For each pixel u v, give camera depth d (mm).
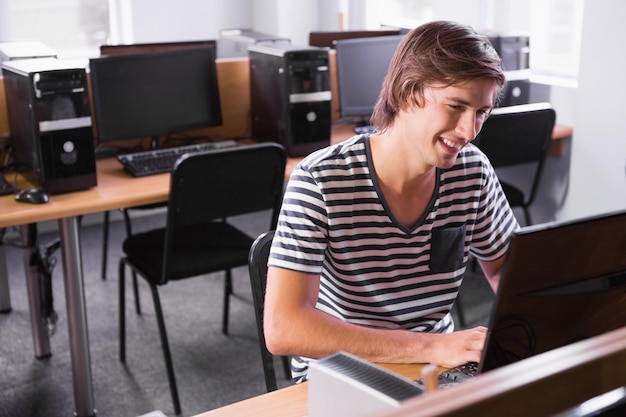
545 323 1146
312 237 1354
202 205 2477
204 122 3127
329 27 4949
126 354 2891
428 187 1417
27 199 2404
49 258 2805
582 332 1188
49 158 2455
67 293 2455
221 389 2666
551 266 1103
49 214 2346
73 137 2477
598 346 698
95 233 4164
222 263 2615
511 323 1120
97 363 2828
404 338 1368
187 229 2836
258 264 1543
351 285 1429
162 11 4809
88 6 4691
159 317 2553
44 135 2434
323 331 1317
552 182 3475
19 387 2688
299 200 1362
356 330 1348
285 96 2920
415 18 4480
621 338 714
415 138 1298
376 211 1391
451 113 1246
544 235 1069
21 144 2594
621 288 1183
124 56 2920
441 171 1428
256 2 5031
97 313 3229
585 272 1141
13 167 2742
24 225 2703
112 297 3381
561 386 662
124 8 4738
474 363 1343
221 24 5000
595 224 1112
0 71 3398
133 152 3057
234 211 2551
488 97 1245
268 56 3000
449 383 1286
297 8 4898
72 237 2426
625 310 1207
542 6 3625
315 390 999
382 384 950
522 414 644
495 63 1235
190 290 3455
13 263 3783
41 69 2410
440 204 1438
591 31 3107
